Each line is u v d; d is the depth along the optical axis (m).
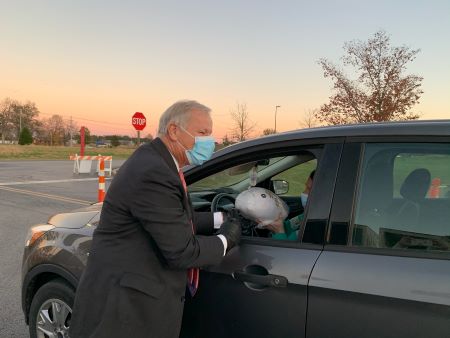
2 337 3.46
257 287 2.07
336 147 2.04
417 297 1.67
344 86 16.09
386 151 1.94
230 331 2.17
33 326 2.93
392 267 1.76
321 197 2.00
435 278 1.67
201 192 2.93
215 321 2.22
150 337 1.89
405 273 1.73
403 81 15.39
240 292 2.12
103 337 1.86
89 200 10.81
